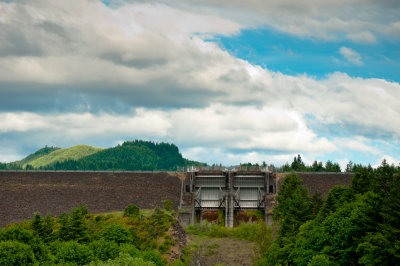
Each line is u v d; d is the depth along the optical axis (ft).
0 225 361.51
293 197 303.68
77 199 420.77
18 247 179.83
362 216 199.11
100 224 320.50
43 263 188.85
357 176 266.57
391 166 279.49
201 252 327.26
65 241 248.93
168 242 310.04
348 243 198.90
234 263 302.66
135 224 321.32
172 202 431.43
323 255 192.95
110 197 430.20
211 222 432.25
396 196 187.11
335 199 249.55
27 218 378.73
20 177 454.81
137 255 223.51
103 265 187.32
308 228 236.22
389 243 173.78
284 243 253.85
